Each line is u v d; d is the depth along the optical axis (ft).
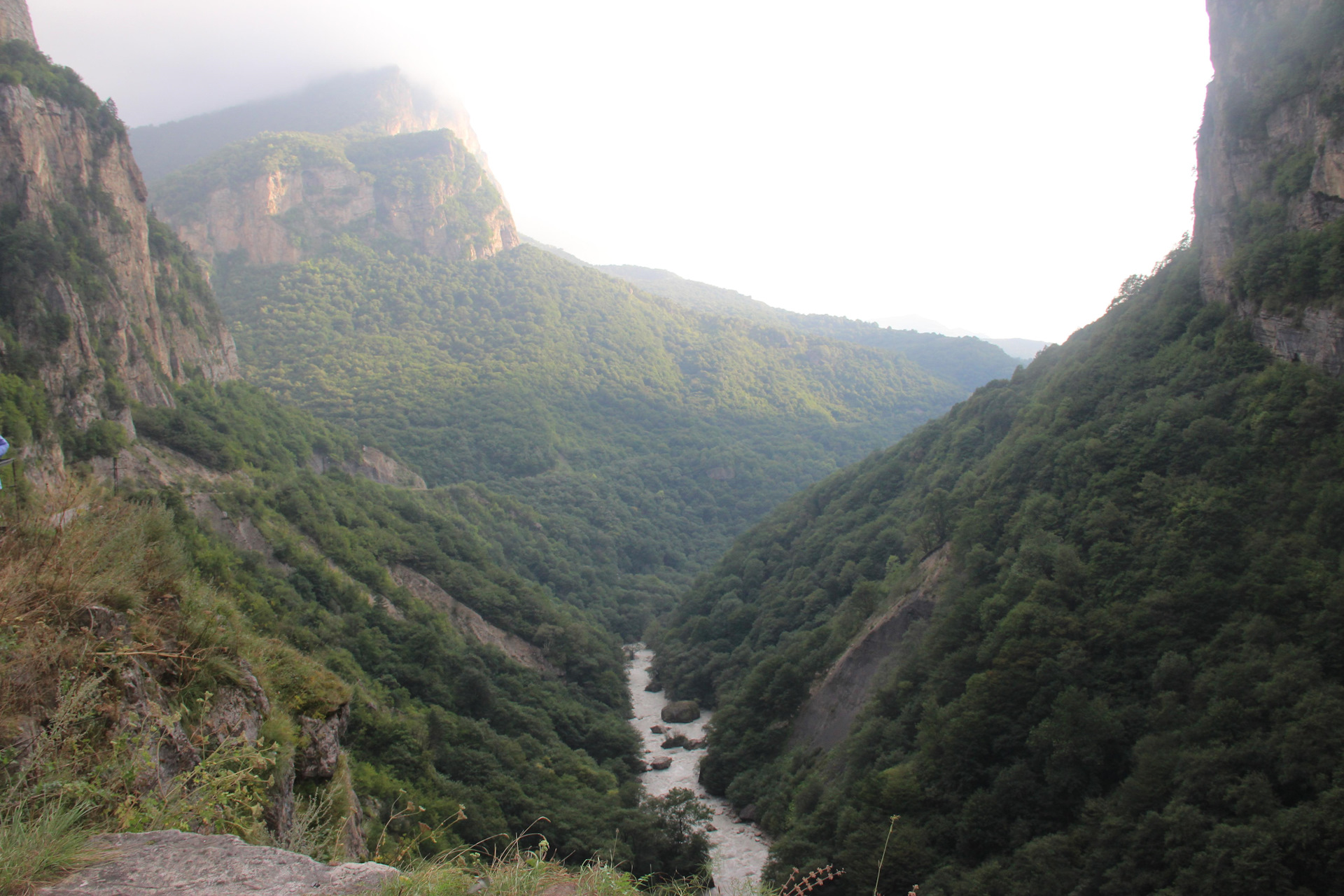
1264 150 167.94
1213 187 184.34
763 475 581.53
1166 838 93.20
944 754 129.08
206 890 17.66
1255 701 100.32
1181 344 174.29
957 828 117.80
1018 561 152.05
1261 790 90.38
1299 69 161.07
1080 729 114.62
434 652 177.06
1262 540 119.75
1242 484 130.62
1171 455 146.41
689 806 150.41
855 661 187.73
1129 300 241.76
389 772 116.57
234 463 205.16
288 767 39.93
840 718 177.37
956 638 154.40
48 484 35.60
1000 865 108.37
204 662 35.99
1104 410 177.27
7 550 28.99
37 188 175.94
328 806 41.78
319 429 322.55
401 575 217.56
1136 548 135.85
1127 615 126.21
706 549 491.72
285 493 205.57
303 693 48.39
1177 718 107.86
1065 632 130.72
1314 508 117.08
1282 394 135.54
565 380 654.94
